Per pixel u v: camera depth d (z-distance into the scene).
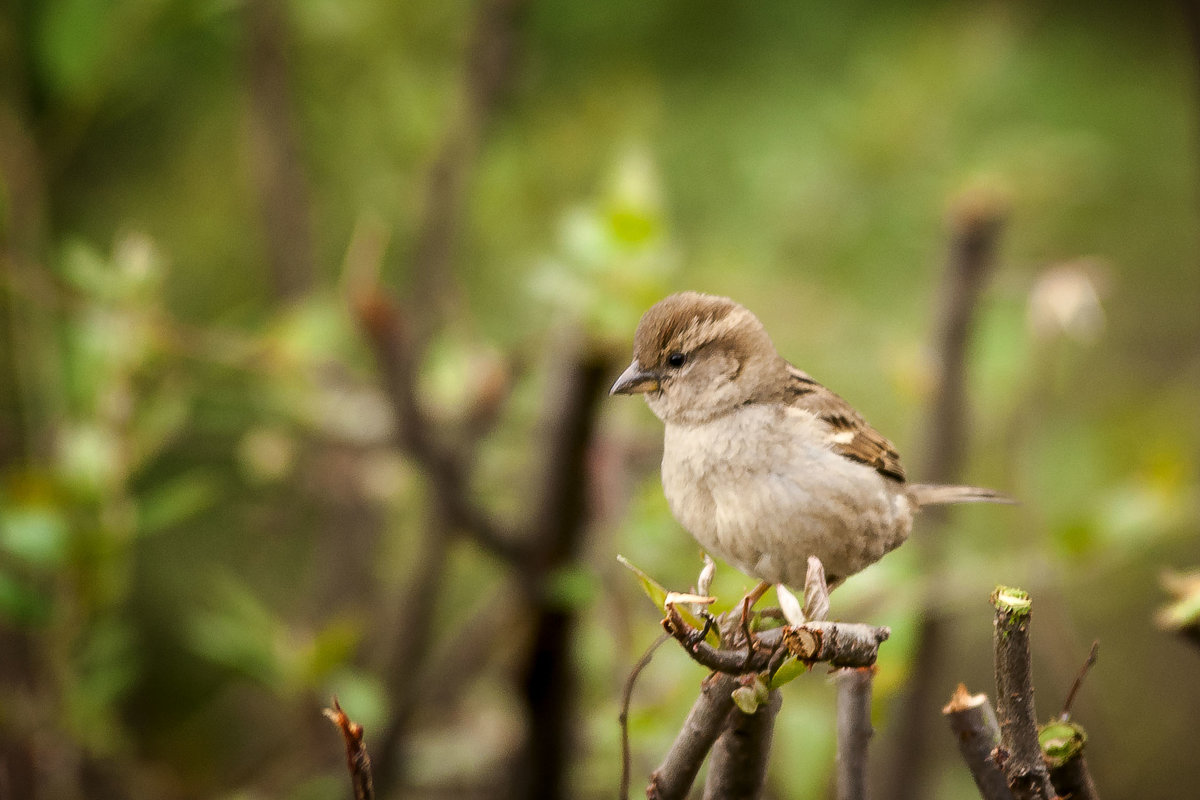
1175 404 13.56
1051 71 14.41
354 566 10.44
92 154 12.60
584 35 13.48
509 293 11.97
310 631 9.91
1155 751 13.46
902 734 8.97
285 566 12.23
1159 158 14.49
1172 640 13.73
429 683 8.96
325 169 11.98
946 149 12.28
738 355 6.96
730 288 11.96
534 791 7.78
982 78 12.62
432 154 10.86
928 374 9.21
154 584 12.07
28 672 8.67
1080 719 11.10
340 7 10.52
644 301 7.77
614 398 8.80
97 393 8.20
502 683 9.23
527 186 12.27
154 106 12.62
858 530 6.84
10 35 9.36
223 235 12.68
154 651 11.84
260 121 10.37
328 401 9.20
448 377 9.15
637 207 7.95
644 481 9.05
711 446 6.89
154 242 12.09
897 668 7.31
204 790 9.94
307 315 9.08
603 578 8.26
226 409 10.62
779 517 6.73
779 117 13.16
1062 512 11.02
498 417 9.23
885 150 12.18
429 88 11.18
